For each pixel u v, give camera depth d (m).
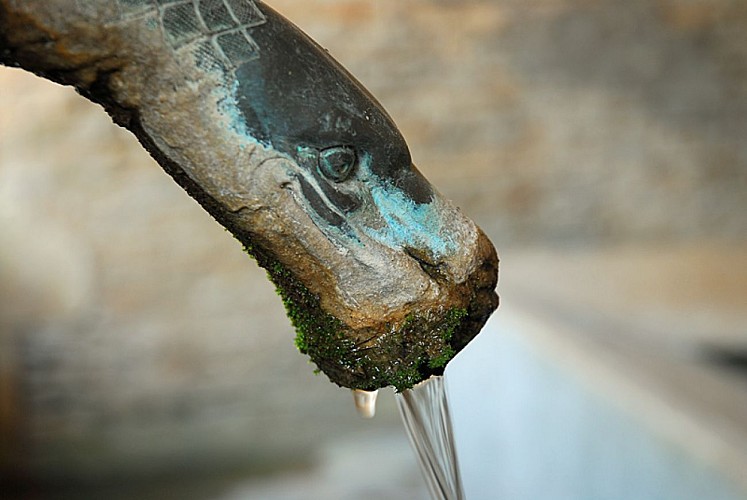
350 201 1.15
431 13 7.92
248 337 7.88
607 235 8.45
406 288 1.19
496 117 8.17
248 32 1.09
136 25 1.05
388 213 1.17
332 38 7.82
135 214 7.52
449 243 1.21
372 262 1.17
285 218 1.13
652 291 4.58
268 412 7.94
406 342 1.22
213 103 1.08
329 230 1.15
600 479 3.14
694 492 2.46
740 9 8.28
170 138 1.10
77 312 7.51
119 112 1.11
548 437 3.68
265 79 1.09
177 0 1.07
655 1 8.20
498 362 4.42
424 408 1.57
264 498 6.75
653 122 8.35
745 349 3.24
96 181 7.40
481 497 4.79
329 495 6.37
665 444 2.64
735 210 8.54
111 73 1.07
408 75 7.98
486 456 4.68
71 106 7.23
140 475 7.66
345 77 1.15
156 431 7.77
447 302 1.21
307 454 7.82
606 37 8.21
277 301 7.89
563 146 8.29
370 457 7.05
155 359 7.72
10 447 7.43
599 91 8.27
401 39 7.91
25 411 7.48
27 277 7.38
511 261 6.50
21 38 1.04
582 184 8.38
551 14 8.10
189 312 7.74
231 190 1.11
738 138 8.45
